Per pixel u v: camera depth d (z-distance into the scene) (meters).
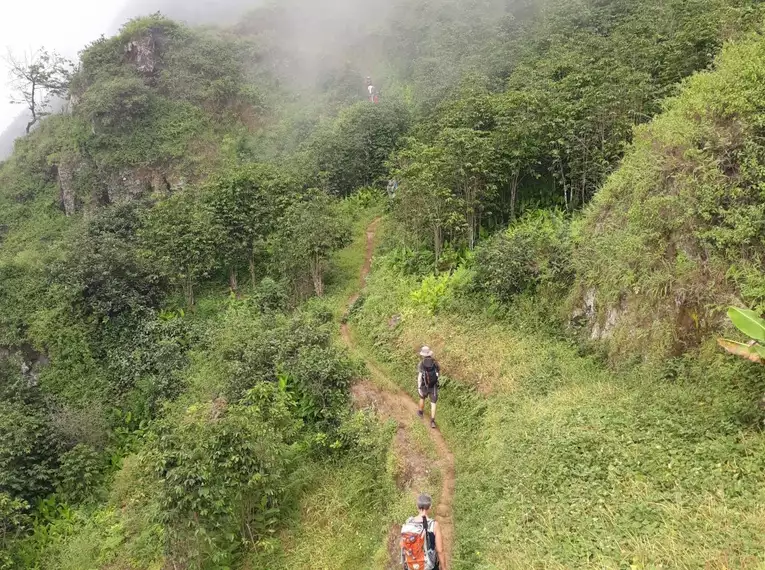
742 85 9.59
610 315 11.06
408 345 14.55
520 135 17.20
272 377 14.20
